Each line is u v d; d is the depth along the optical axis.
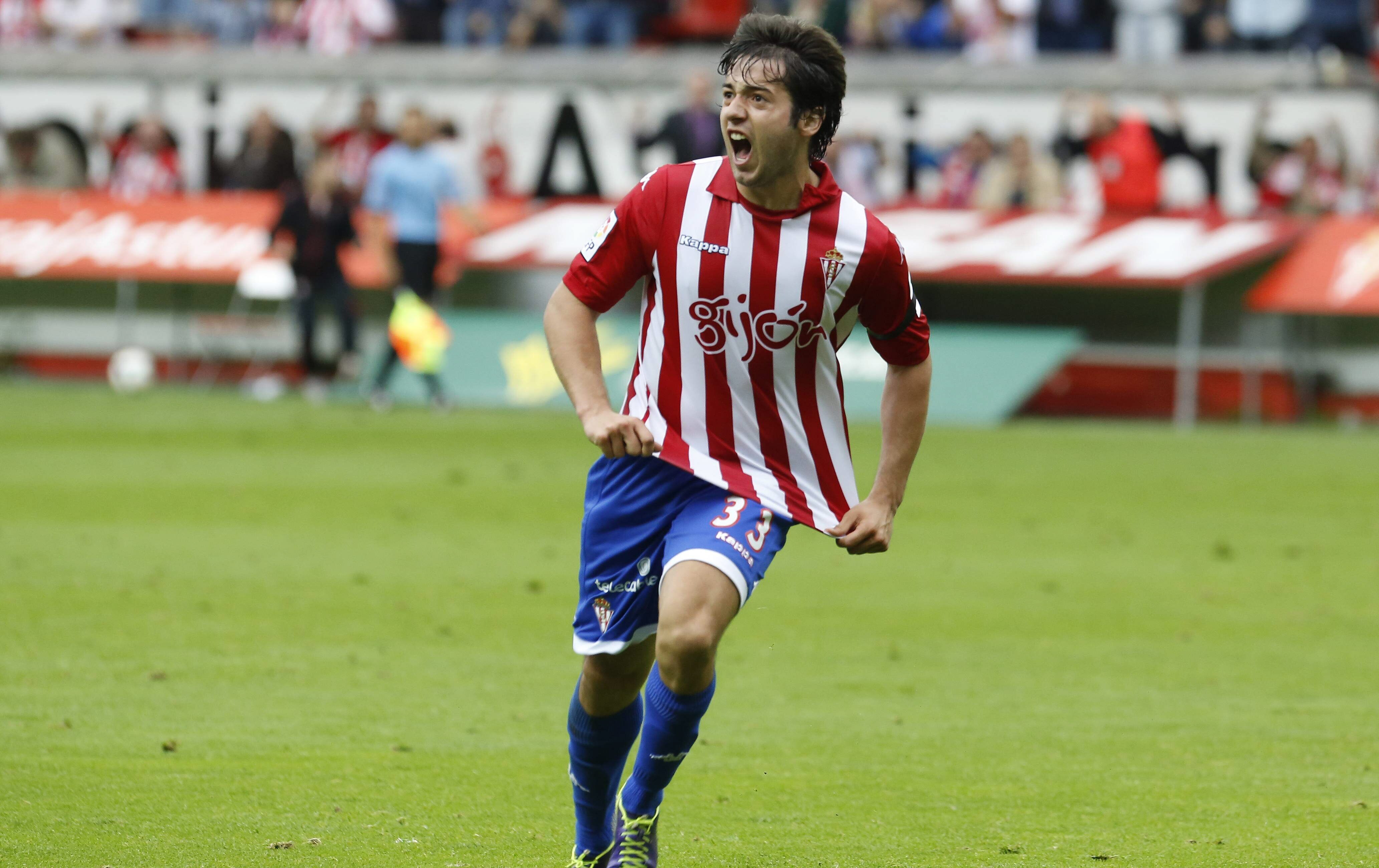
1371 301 58.91
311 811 16.02
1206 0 74.00
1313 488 43.44
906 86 68.12
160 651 23.36
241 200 70.94
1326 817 16.31
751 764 18.27
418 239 60.38
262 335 71.69
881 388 60.34
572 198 70.75
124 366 70.12
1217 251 60.25
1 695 20.66
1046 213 63.12
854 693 21.83
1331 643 25.42
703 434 13.92
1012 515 38.38
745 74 13.42
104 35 85.00
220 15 83.50
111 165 75.19
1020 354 61.81
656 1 81.31
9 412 57.84
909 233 63.47
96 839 14.98
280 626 25.28
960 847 15.23
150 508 37.25
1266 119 64.00
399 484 42.00
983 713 20.81
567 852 14.85
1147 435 56.81
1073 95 66.44
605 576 13.95
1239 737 19.70
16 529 34.03
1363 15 74.44
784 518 13.82
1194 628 26.47
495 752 18.45
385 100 72.81
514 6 79.62
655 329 14.04
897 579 30.53
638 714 14.34
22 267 71.19
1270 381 62.25
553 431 55.09
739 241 13.69
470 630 25.28
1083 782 17.61
